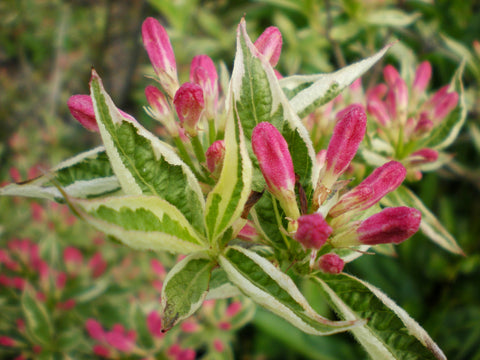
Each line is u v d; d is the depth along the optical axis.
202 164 0.15
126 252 0.46
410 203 0.22
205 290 0.13
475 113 0.37
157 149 0.13
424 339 0.13
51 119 0.62
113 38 0.66
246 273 0.13
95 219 0.11
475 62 0.38
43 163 0.60
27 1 0.73
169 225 0.13
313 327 0.12
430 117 0.24
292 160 0.14
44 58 0.77
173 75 0.17
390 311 0.13
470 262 0.44
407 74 0.29
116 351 0.34
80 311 0.39
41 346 0.35
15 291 0.39
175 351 0.33
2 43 0.74
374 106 0.23
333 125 0.20
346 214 0.14
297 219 0.13
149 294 0.41
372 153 0.21
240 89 0.14
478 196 0.48
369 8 0.34
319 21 0.36
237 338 0.49
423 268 0.45
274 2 0.36
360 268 0.43
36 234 0.46
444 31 0.45
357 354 0.41
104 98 0.13
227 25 0.62
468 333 0.40
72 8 0.72
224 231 0.13
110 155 0.13
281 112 0.14
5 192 0.15
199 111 0.14
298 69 0.45
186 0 0.47
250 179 0.13
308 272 0.14
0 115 0.69
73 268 0.40
